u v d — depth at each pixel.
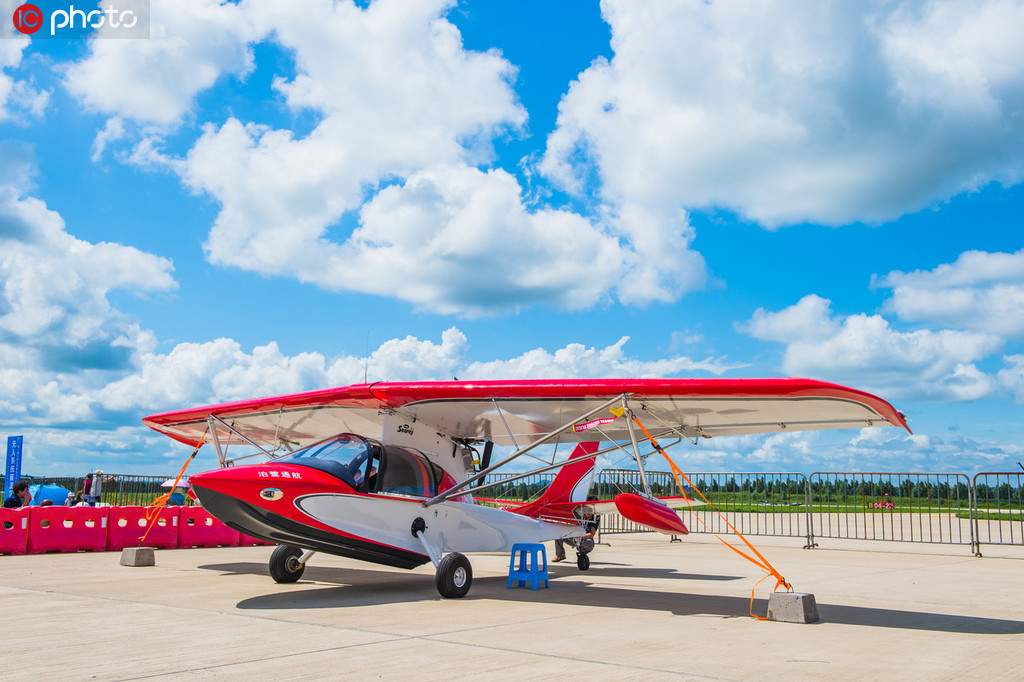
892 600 8.88
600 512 12.80
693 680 4.62
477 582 10.61
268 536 8.20
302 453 8.76
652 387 8.20
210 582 9.80
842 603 8.58
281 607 7.69
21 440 21.55
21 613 7.16
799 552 16.66
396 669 4.84
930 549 17.55
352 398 9.55
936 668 5.05
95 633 6.10
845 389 7.35
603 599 8.70
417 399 9.15
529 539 10.94
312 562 13.31
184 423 12.98
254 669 4.81
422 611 7.56
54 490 18.97
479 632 6.31
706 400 8.30
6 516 13.29
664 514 9.12
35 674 4.64
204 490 7.43
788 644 5.90
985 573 12.23
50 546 13.61
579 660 5.19
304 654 5.29
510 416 9.78
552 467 8.63
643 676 4.72
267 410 11.15
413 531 9.07
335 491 8.23
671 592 9.49
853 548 17.81
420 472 9.40
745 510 21.19
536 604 8.21
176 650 5.40
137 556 11.73
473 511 9.99
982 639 6.22
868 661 5.27
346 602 8.11
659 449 8.34
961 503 17.84
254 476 7.66
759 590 9.74
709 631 6.51
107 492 19.52
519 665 5.00
